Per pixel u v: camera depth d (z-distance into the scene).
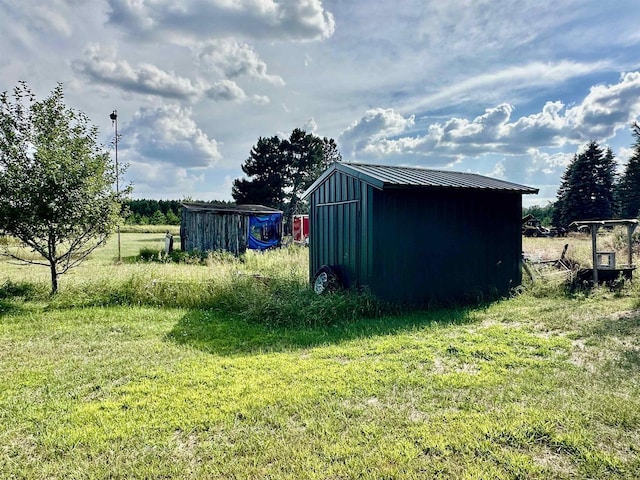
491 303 7.99
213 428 3.02
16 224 7.92
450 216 8.09
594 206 34.94
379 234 7.30
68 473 2.53
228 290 7.71
